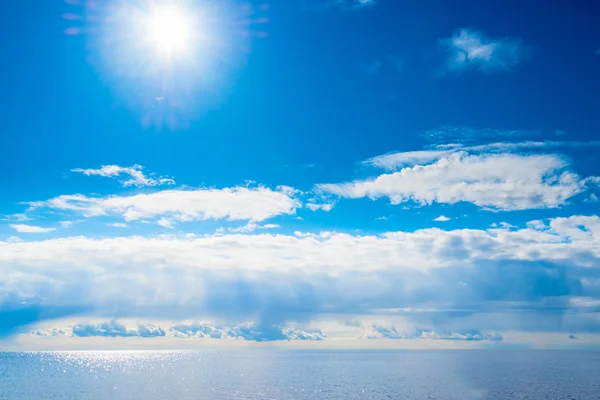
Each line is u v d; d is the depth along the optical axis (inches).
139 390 4756.4
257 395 4335.6
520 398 4087.1
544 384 5236.2
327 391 4645.7
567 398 4077.3
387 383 5452.8
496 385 5128.0
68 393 4544.8
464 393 4441.4
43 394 4478.3
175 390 4751.5
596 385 5098.4
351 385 5236.2
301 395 4335.6
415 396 4252.0
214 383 5506.9
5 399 4136.3
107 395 4350.4
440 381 5689.0
